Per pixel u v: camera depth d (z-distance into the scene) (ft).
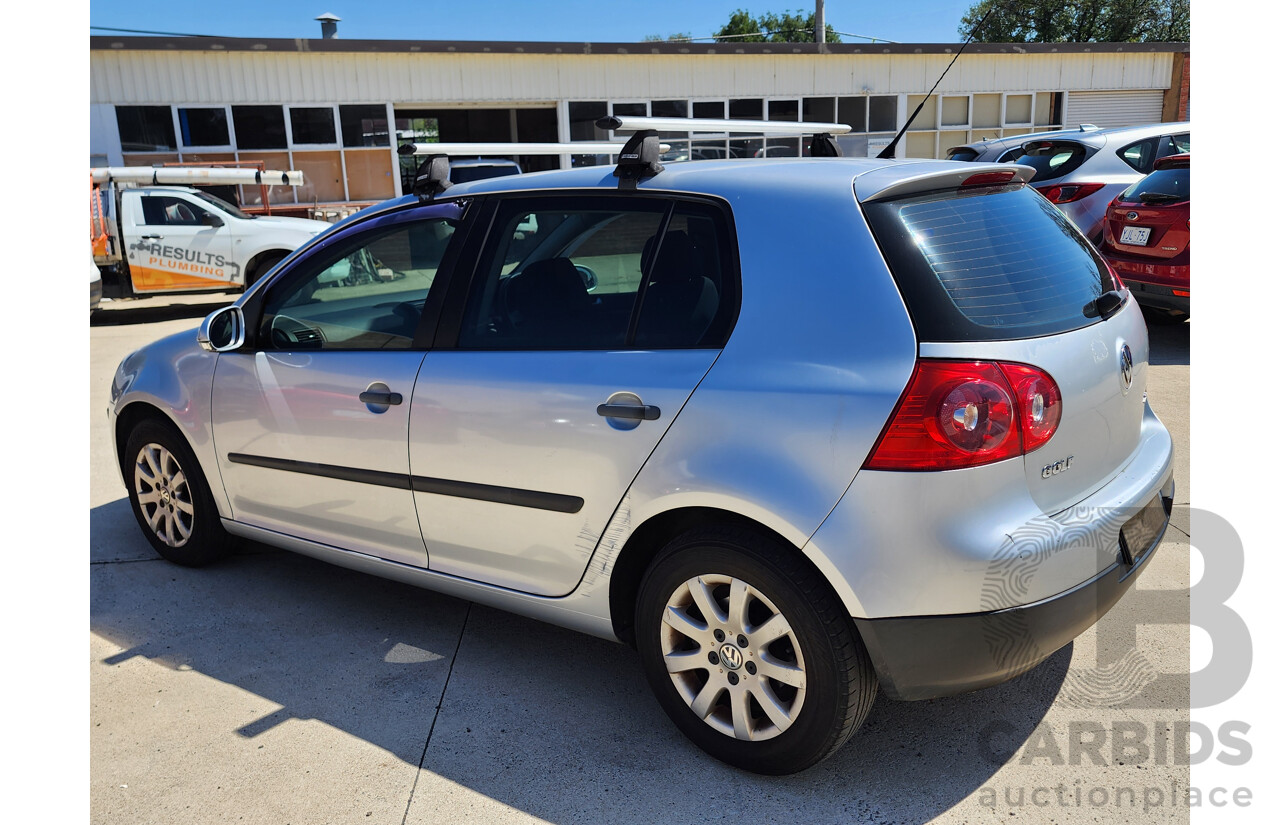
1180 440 15.92
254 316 11.02
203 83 50.93
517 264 9.08
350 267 10.26
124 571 12.67
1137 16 94.84
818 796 7.65
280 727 8.89
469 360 9.07
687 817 7.44
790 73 59.41
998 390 6.70
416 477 9.50
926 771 7.92
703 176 8.29
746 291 7.60
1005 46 62.28
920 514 6.68
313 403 10.27
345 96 53.16
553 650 10.30
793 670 7.34
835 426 6.88
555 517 8.55
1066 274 8.04
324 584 12.18
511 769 8.14
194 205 37.06
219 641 10.65
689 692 8.15
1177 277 21.59
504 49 53.93
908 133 62.59
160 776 8.17
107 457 17.99
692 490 7.50
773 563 7.18
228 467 11.50
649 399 7.78
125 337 33.24
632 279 8.32
